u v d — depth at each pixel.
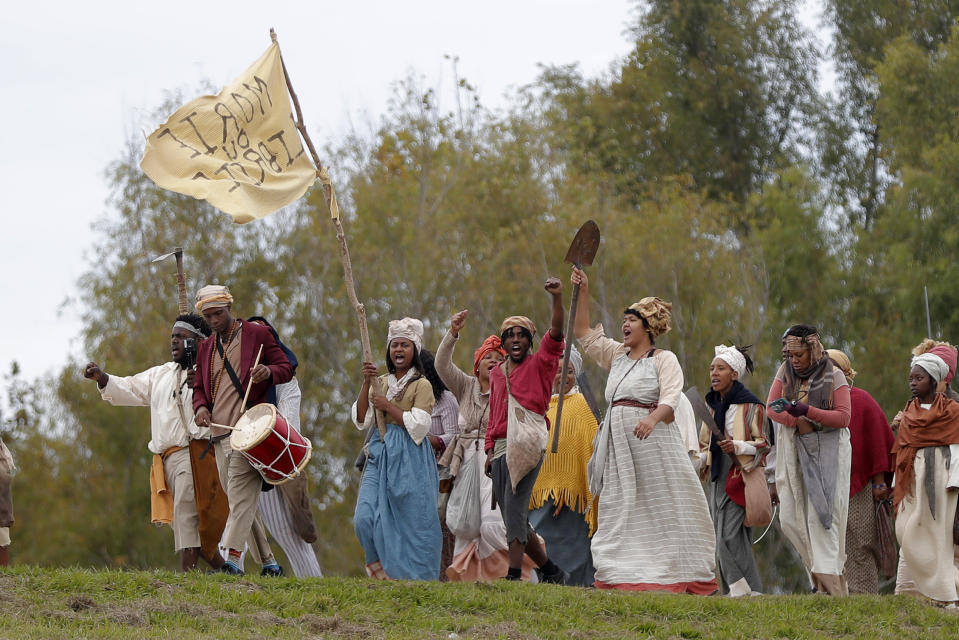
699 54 123.38
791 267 93.44
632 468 32.22
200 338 32.53
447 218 92.19
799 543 33.22
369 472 32.78
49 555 77.56
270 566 32.28
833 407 32.97
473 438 36.44
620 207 100.94
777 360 89.62
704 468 35.84
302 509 32.78
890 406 83.31
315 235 90.50
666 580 31.69
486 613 28.23
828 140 116.19
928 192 87.50
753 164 119.25
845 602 30.84
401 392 33.16
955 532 33.00
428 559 32.25
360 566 81.25
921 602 31.66
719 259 89.50
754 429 34.78
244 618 26.31
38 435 80.12
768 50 122.44
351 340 88.81
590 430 36.75
